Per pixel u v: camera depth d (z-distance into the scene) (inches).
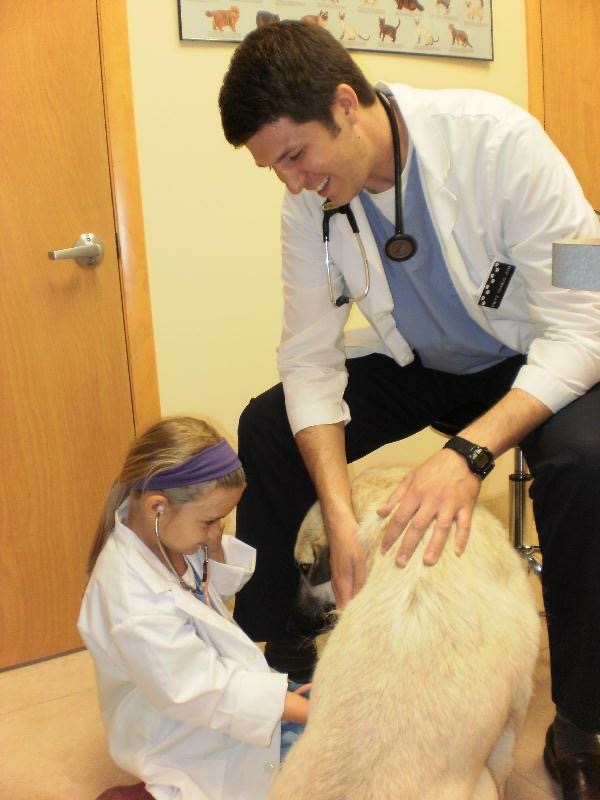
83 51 76.8
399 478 50.7
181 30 80.6
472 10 96.4
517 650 38.7
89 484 81.7
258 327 89.4
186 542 51.4
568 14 103.5
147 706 51.7
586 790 50.1
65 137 76.9
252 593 63.7
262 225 88.0
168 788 49.5
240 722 48.2
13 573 79.4
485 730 36.3
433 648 36.8
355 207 56.1
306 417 57.9
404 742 35.2
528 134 52.1
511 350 60.9
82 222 78.6
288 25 47.2
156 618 48.1
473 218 53.4
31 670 79.4
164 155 82.1
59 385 79.3
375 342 67.4
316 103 46.0
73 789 59.4
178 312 85.0
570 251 35.7
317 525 60.4
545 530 48.3
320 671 39.0
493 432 46.9
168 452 50.4
